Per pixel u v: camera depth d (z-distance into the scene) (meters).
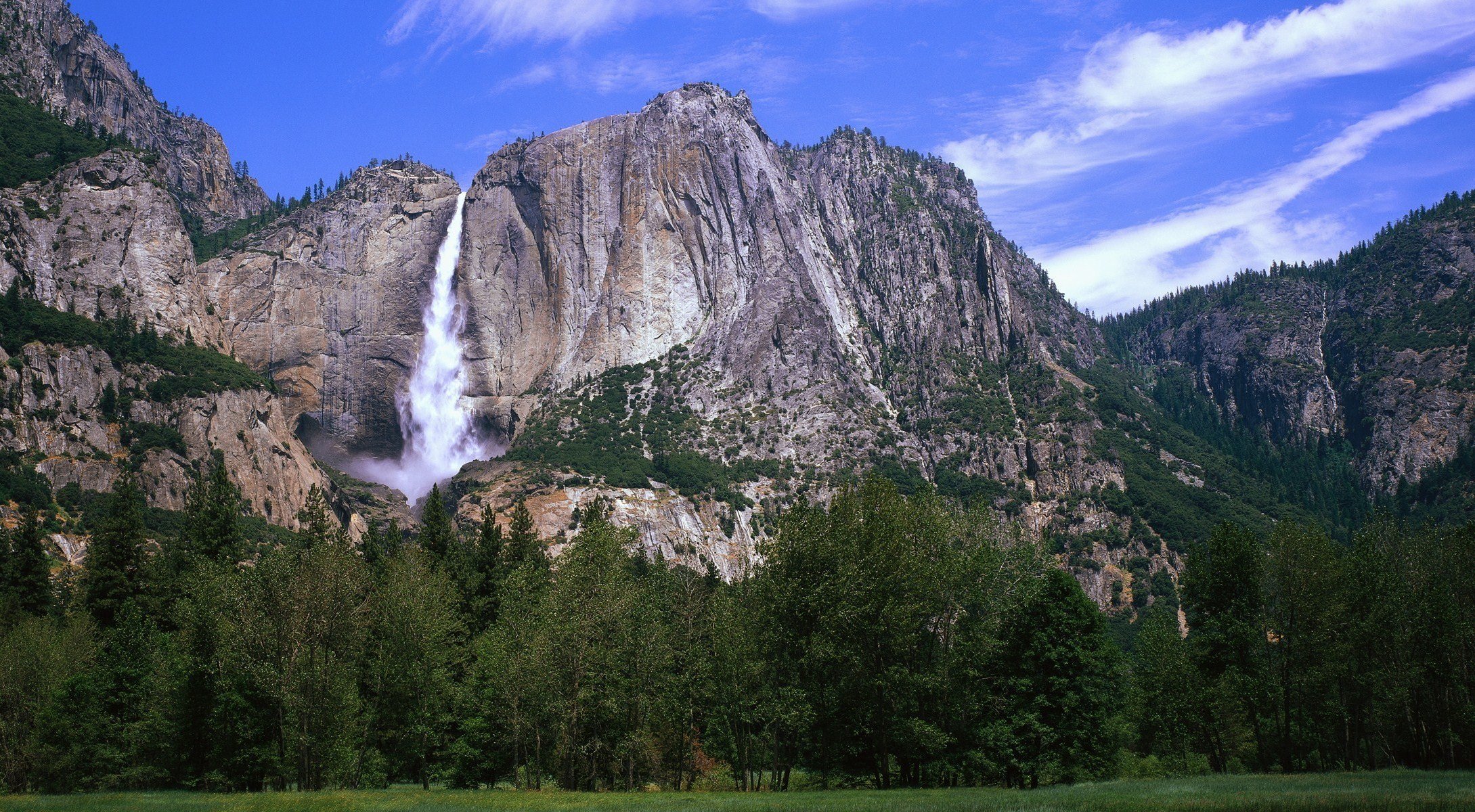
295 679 84.56
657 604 101.31
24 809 72.94
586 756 90.94
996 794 73.81
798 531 89.44
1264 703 94.00
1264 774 87.06
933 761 87.81
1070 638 88.88
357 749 90.19
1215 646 94.56
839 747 88.69
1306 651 93.00
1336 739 99.56
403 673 92.31
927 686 85.94
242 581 87.88
